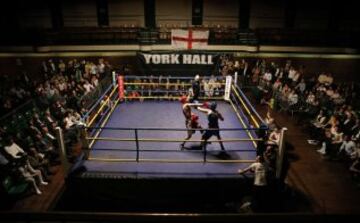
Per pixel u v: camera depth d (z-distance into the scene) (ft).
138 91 40.24
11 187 23.34
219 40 54.54
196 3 58.80
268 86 46.93
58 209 23.07
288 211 23.11
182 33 50.72
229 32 54.65
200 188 22.31
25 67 56.85
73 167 23.40
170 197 22.75
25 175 24.17
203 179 21.97
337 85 49.57
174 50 51.08
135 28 57.06
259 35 55.93
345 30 59.21
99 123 31.35
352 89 46.91
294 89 43.47
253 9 59.11
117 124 31.86
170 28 56.54
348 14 58.59
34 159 25.80
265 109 44.47
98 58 57.47
